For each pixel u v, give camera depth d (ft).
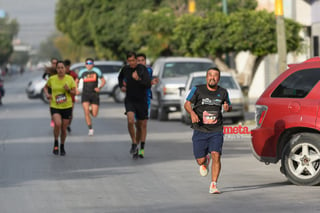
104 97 351.46
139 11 406.82
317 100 82.17
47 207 70.54
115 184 85.05
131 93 111.14
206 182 86.38
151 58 319.47
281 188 81.61
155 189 81.25
